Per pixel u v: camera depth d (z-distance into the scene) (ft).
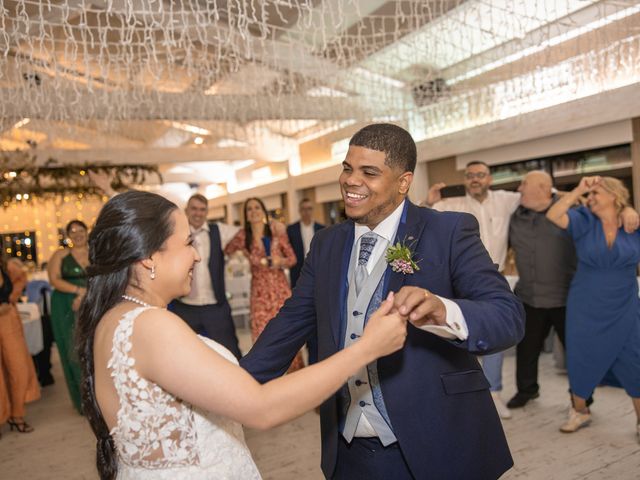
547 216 10.70
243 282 25.12
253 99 20.33
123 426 3.30
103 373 3.43
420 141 25.18
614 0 12.49
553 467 9.11
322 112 21.80
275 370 4.89
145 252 3.53
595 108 18.39
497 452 4.43
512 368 15.55
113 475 3.69
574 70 15.67
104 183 28.45
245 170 50.21
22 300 19.83
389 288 4.34
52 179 27.86
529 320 11.98
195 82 19.04
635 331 9.86
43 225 49.73
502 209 12.19
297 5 9.96
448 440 4.18
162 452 3.32
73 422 13.97
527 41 14.37
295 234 16.22
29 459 11.55
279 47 15.64
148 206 3.62
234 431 3.76
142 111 19.26
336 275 4.75
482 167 11.89
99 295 3.59
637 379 9.86
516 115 21.11
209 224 12.85
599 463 9.14
